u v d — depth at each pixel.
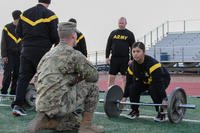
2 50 8.26
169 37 30.11
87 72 4.45
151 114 6.57
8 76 8.38
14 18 8.16
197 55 26.66
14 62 8.31
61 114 4.38
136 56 5.52
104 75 23.12
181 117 5.56
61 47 4.49
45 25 6.11
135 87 5.85
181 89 5.49
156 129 5.01
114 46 9.09
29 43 6.07
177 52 27.20
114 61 9.15
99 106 7.61
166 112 5.57
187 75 22.44
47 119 4.42
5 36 8.24
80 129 4.53
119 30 9.14
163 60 26.08
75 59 4.41
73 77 4.46
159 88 5.60
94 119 5.79
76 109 4.71
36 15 6.12
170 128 5.10
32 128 4.29
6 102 8.25
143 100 9.37
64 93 4.36
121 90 6.04
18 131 4.77
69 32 4.54
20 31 6.24
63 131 4.66
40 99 4.37
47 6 6.27
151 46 28.72
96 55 26.75
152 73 5.55
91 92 4.54
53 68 4.40
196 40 29.02
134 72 5.73
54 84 4.35
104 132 4.74
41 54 6.05
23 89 6.06
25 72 6.07
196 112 6.98
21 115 6.06
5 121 5.54
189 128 5.11
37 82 4.50
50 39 6.18
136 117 5.96
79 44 7.64
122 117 6.02
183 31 30.44
